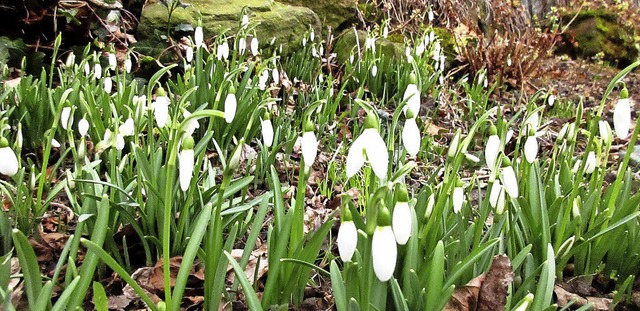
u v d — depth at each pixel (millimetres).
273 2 1174
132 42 1003
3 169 316
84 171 460
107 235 413
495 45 1466
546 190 480
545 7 2205
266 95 771
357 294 302
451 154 358
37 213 442
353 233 251
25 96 621
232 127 672
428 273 330
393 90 1104
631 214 387
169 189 291
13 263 405
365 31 1358
